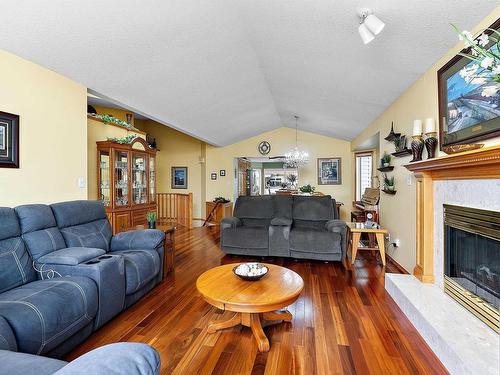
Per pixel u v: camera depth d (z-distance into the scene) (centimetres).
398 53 257
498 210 174
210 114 518
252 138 800
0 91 230
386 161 406
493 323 177
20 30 215
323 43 276
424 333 196
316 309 248
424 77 284
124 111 617
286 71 381
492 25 175
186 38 284
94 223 295
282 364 173
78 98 306
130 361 82
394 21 211
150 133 852
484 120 188
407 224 338
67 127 293
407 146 330
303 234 392
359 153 711
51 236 234
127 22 238
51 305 165
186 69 342
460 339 168
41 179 266
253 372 165
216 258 420
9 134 236
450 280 228
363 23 199
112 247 302
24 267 204
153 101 396
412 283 261
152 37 266
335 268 369
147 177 510
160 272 312
